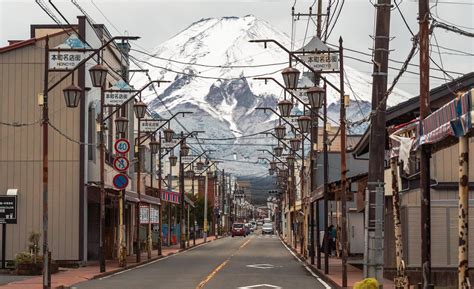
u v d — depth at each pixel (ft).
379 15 73.82
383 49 73.82
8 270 115.03
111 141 157.28
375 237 75.05
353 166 221.25
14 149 131.34
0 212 119.03
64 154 131.54
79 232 130.41
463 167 46.03
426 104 56.85
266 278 105.19
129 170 177.27
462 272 46.19
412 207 91.40
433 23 57.57
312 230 141.08
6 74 131.34
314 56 89.81
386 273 96.48
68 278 101.76
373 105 74.33
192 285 92.38
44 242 84.33
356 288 56.70
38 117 131.23
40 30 148.46
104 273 110.83
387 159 101.45
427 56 57.26
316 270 120.47
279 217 455.63
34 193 130.93
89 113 138.00
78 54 90.84
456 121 43.83
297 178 300.81
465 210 46.14
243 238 385.50
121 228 128.26
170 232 246.88
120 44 168.55
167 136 161.48
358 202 117.91
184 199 239.50
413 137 62.13
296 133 197.77
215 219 397.39
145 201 157.99
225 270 123.03
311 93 96.48
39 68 131.34
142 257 164.04
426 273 55.72
